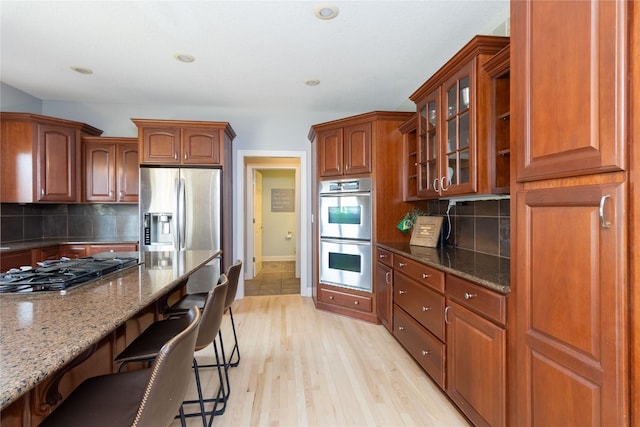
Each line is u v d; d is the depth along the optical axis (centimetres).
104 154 378
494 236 227
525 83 118
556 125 104
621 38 84
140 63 291
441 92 225
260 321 334
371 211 328
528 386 119
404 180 330
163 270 177
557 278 105
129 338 163
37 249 329
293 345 274
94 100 391
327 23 230
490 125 185
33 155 340
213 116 421
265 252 739
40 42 254
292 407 188
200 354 258
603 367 90
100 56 278
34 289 128
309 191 439
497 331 139
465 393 165
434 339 199
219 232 361
